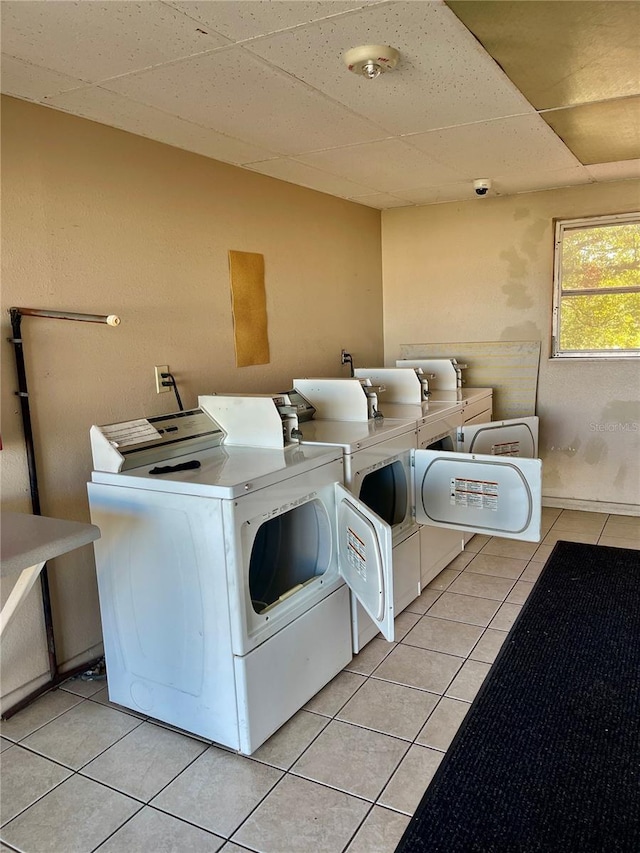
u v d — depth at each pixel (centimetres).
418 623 282
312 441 255
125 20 162
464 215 444
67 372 236
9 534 156
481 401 395
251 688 196
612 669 239
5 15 157
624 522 409
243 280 326
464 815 170
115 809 178
